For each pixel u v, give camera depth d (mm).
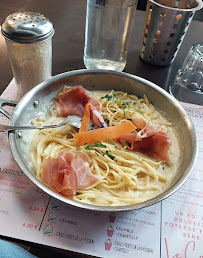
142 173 265
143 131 271
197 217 232
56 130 283
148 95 319
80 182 233
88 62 356
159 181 255
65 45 404
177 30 336
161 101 310
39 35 275
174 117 296
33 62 296
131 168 263
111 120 299
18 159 213
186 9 330
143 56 387
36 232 208
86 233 211
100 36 332
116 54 349
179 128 286
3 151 260
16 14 288
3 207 219
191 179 261
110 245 206
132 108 311
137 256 203
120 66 356
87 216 221
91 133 258
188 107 335
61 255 232
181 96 347
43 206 223
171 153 273
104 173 257
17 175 242
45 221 215
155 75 371
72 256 204
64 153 244
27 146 261
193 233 221
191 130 265
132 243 209
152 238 214
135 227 219
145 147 272
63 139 279
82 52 397
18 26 271
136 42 427
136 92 325
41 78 319
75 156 243
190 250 210
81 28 442
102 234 212
